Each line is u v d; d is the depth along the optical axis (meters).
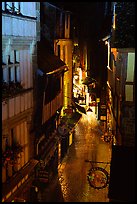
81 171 23.36
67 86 29.69
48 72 18.14
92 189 20.59
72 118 28.48
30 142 16.50
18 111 14.30
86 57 41.75
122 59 15.61
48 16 23.84
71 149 27.77
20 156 14.77
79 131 32.72
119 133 17.20
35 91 16.66
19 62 14.35
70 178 22.19
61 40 26.80
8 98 12.98
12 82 13.74
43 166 18.30
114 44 14.90
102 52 34.53
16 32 13.59
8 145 13.57
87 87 39.66
